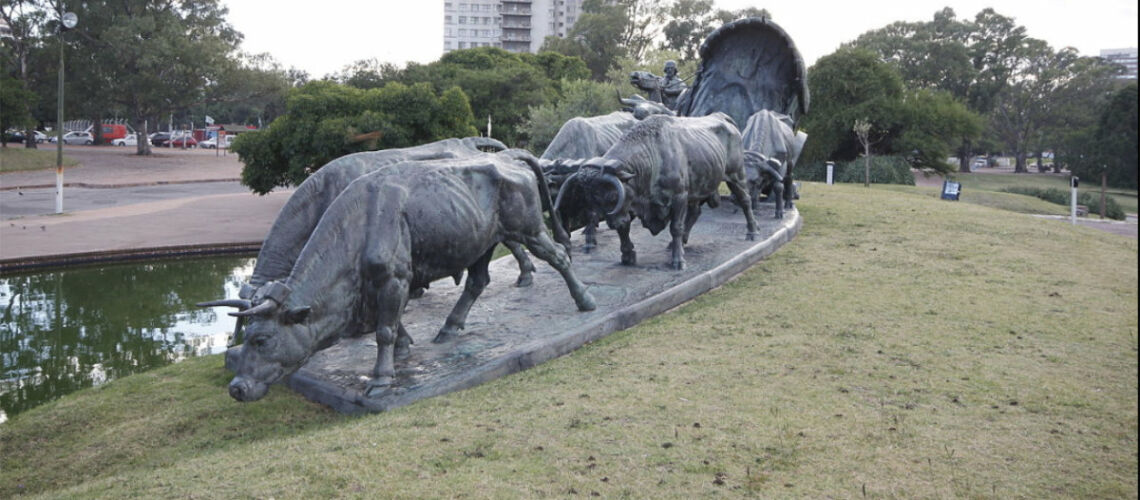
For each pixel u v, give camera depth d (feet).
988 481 14.52
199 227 74.23
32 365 32.78
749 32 50.47
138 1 178.40
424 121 72.84
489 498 14.02
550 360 23.65
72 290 48.47
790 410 18.15
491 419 18.15
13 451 20.79
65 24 86.22
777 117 48.57
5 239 63.72
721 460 15.51
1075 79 233.96
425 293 31.27
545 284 31.63
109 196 110.11
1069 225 51.01
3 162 144.56
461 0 457.27
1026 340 23.77
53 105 179.63
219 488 14.62
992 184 179.73
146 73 171.83
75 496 15.06
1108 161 100.22
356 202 21.30
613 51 239.09
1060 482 14.44
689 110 52.47
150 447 20.08
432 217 21.83
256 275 22.68
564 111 82.38
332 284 20.56
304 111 73.92
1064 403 18.43
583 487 14.43
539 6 449.06
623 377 20.98
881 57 226.38
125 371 31.99
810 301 28.60
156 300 45.83
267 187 78.54
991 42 235.81
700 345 23.81
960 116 154.51
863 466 15.17
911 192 101.65
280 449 16.88
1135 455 15.56
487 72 141.79
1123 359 21.90
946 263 35.50
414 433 17.33
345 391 21.27
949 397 18.92
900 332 24.63
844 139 158.61
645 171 30.17
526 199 24.58
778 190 43.80
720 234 40.50
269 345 19.49
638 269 33.19
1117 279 32.78
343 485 14.65
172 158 185.06
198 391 23.61
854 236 42.91
